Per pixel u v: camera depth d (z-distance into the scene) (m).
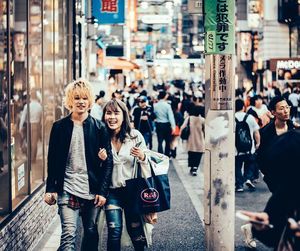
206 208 7.42
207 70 7.29
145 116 21.00
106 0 21.77
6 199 7.83
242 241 9.55
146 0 31.34
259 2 57.38
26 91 9.32
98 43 33.62
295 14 52.84
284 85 40.09
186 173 18.33
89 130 6.85
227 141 7.30
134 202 7.20
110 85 36.75
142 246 7.43
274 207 4.02
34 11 10.13
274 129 9.05
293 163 3.93
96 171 6.89
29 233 8.80
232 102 7.29
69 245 6.70
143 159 7.18
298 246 3.89
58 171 6.82
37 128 10.52
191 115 17.67
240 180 14.50
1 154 7.82
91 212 6.97
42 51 10.81
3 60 7.81
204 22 7.27
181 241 9.72
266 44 54.72
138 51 86.50
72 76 16.52
